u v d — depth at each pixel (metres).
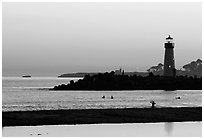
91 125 43.06
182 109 56.34
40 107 92.25
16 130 39.03
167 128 41.38
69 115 48.81
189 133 37.75
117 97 141.75
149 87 194.12
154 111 53.91
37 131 38.62
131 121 45.94
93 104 102.81
